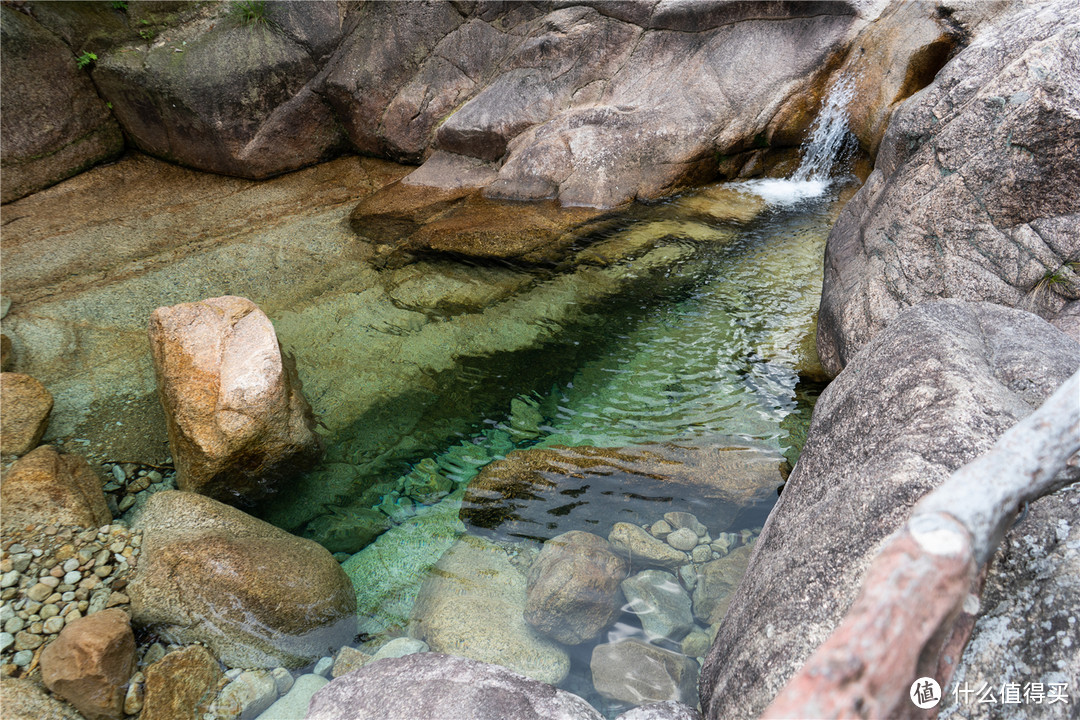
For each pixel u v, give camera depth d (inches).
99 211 289.4
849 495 82.8
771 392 167.0
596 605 117.5
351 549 137.6
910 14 260.8
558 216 267.3
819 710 32.9
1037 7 150.3
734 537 130.7
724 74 292.4
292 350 198.8
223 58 305.7
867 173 285.9
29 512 138.1
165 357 151.3
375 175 331.9
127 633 112.7
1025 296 135.6
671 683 105.7
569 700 92.7
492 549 132.6
